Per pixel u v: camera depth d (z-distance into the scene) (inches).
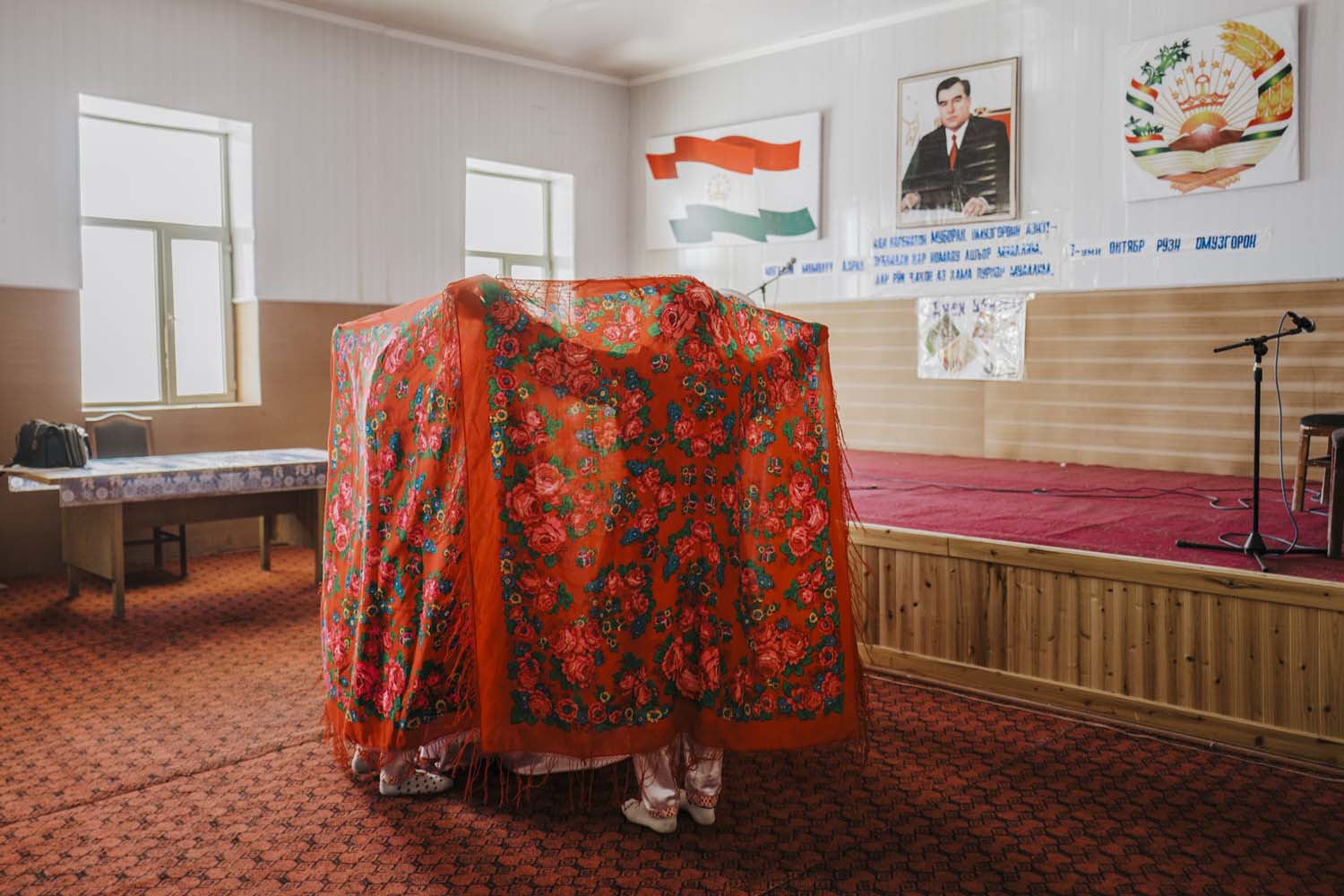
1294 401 232.1
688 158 343.3
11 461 231.8
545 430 104.0
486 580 103.3
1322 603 126.6
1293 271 230.1
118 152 259.1
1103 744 134.3
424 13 286.5
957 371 284.8
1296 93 225.5
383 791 114.7
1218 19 235.5
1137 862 101.4
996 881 97.5
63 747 130.3
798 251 317.7
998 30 271.0
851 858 101.7
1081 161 258.8
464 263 318.7
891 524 173.8
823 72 307.9
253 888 95.2
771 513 112.0
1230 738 133.9
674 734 105.7
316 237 284.2
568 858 101.3
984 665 156.9
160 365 268.8
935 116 283.4
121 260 260.8
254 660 168.6
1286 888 96.4
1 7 228.5
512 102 327.3
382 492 109.6
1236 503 200.1
